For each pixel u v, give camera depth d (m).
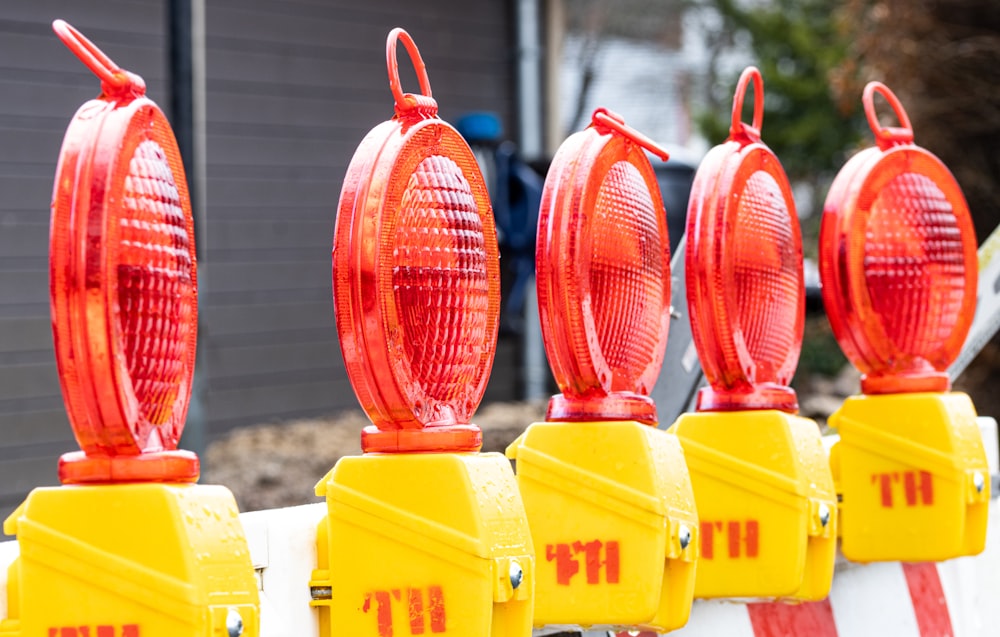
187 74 7.05
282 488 8.62
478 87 15.12
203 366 6.93
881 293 3.62
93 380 1.93
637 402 2.89
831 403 11.55
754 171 3.20
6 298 11.26
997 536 4.75
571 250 2.72
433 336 2.40
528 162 13.23
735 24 28.52
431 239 2.38
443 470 2.39
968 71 10.16
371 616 2.42
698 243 3.12
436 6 14.73
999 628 4.78
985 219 10.33
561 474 2.83
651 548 2.79
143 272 2.00
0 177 11.28
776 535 3.21
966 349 4.45
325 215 13.75
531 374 14.58
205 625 1.98
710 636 3.66
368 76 14.12
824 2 26.45
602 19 34.06
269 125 13.32
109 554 1.97
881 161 3.58
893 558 3.74
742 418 3.23
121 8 12.06
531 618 2.51
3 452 11.16
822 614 4.04
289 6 13.50
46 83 11.55
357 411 13.73
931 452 3.68
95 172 1.92
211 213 12.88
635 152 2.91
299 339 13.47
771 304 3.27
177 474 2.05
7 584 2.04
